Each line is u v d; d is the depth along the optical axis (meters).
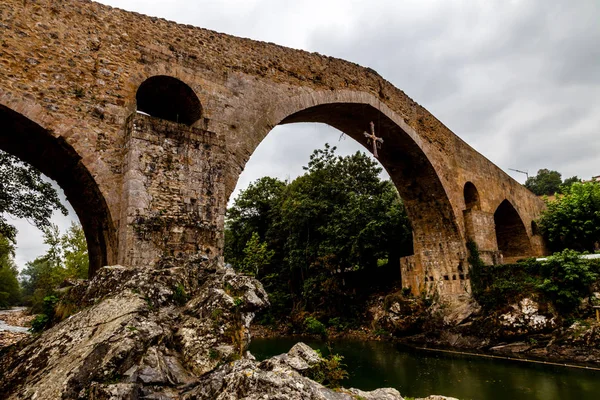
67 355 4.69
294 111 13.60
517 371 13.96
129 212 8.23
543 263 17.02
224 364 5.01
